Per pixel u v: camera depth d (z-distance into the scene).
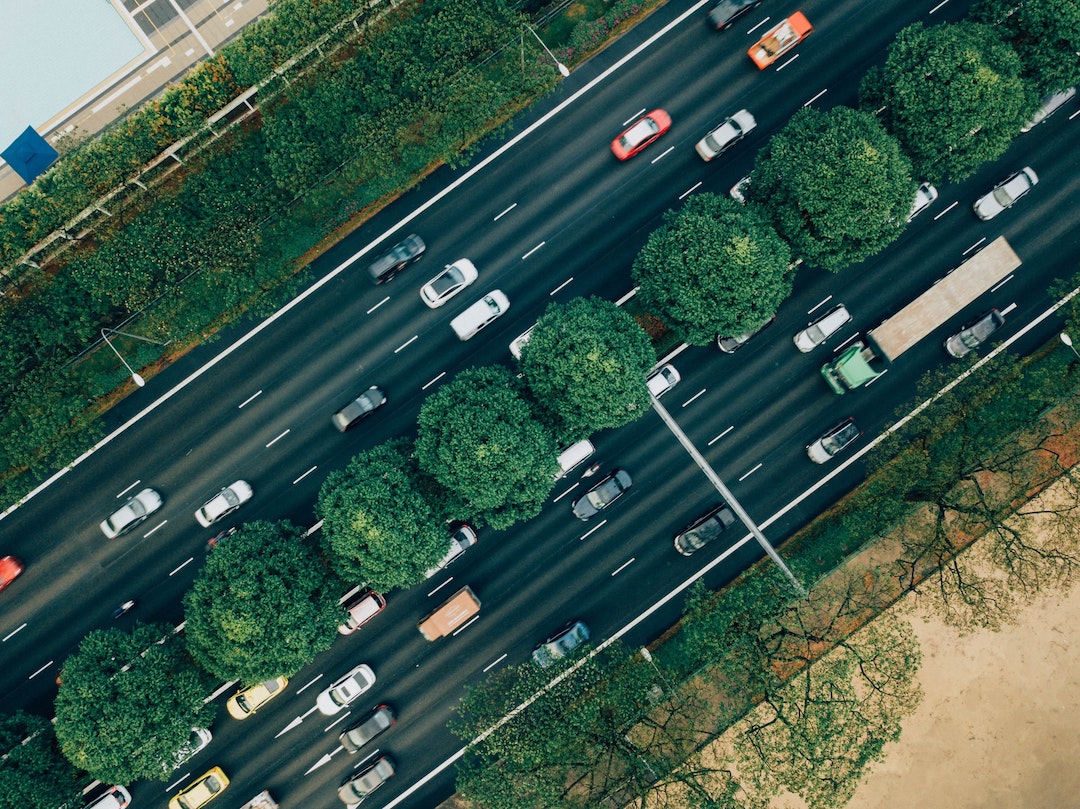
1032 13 57.81
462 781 60.53
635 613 65.56
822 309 66.44
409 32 60.81
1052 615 65.94
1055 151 66.62
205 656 57.06
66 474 64.44
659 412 63.25
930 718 66.38
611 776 62.47
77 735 54.97
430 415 56.94
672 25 65.75
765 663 60.72
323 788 65.12
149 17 63.59
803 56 66.12
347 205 63.84
